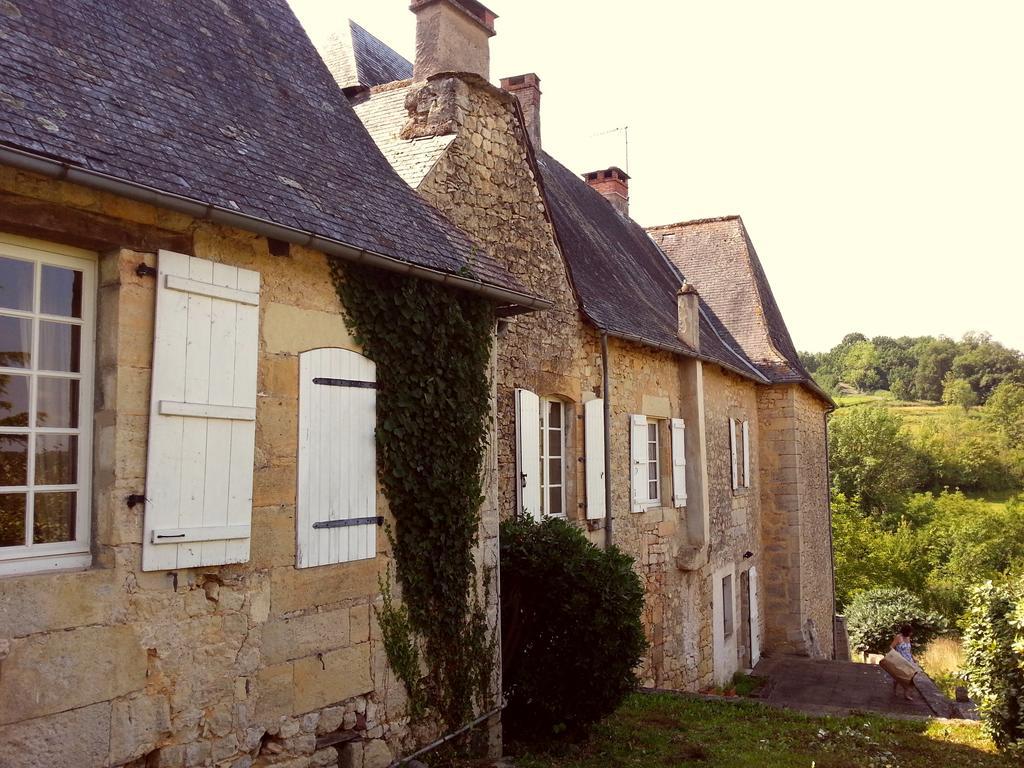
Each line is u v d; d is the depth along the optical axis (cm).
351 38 1166
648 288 1530
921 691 1266
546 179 1411
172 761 434
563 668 714
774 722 899
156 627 432
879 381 9281
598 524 1034
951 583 3152
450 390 640
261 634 486
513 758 675
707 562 1360
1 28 439
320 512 529
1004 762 770
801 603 1783
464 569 641
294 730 500
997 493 5369
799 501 1808
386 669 571
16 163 369
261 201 487
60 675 389
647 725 840
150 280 445
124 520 420
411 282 606
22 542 402
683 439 1318
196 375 457
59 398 425
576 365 1008
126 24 535
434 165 769
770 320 1978
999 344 8281
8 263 411
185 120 503
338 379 550
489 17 1077
